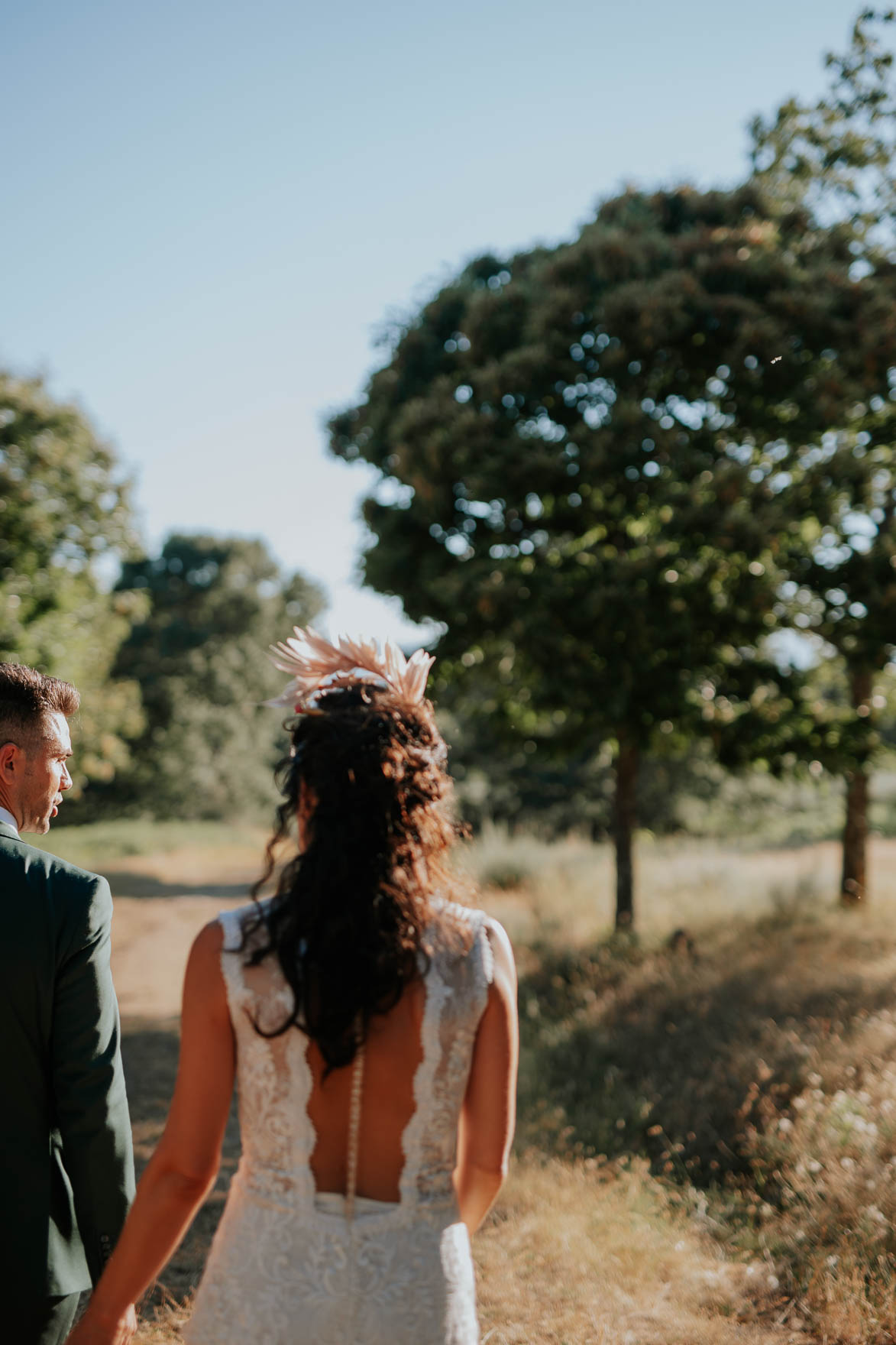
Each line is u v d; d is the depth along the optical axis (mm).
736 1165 4672
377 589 10508
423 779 1561
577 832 23672
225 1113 1500
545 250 11297
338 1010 1405
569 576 9344
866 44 10531
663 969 7582
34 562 15523
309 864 1474
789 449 9703
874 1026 5484
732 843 22672
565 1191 4254
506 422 9859
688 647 9000
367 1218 1429
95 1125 1854
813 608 9961
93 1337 1508
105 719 22328
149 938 12414
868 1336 3205
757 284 9578
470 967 1522
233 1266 1419
